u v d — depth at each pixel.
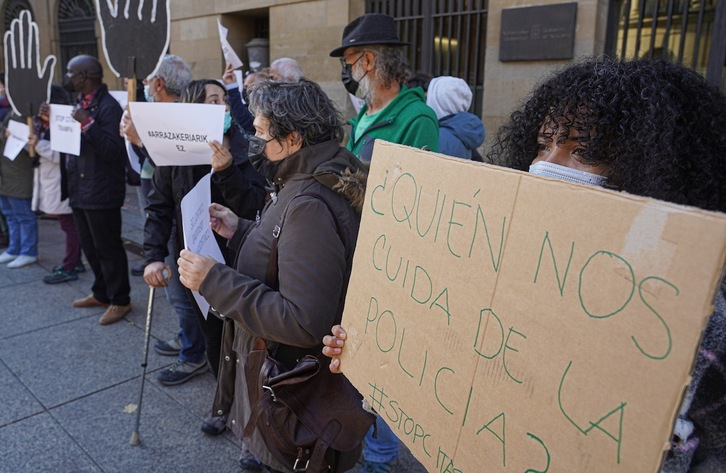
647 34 4.00
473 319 0.88
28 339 3.53
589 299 0.69
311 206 1.46
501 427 0.82
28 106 3.98
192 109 2.10
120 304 3.82
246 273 1.63
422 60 5.04
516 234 0.80
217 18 6.46
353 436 1.55
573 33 4.03
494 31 4.41
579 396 0.71
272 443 1.58
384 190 1.12
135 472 2.35
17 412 2.75
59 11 9.24
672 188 0.89
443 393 0.94
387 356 1.09
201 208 1.88
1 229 5.55
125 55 2.49
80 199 3.59
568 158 1.05
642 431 0.63
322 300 1.43
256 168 1.70
